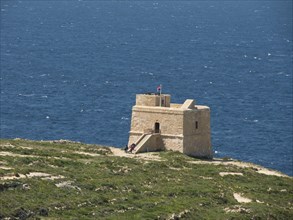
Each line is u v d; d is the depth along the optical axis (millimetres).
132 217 154000
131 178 179375
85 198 159500
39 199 155125
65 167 182375
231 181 193750
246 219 164625
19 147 198375
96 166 187500
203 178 191750
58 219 147500
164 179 183750
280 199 185250
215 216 162625
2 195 153500
